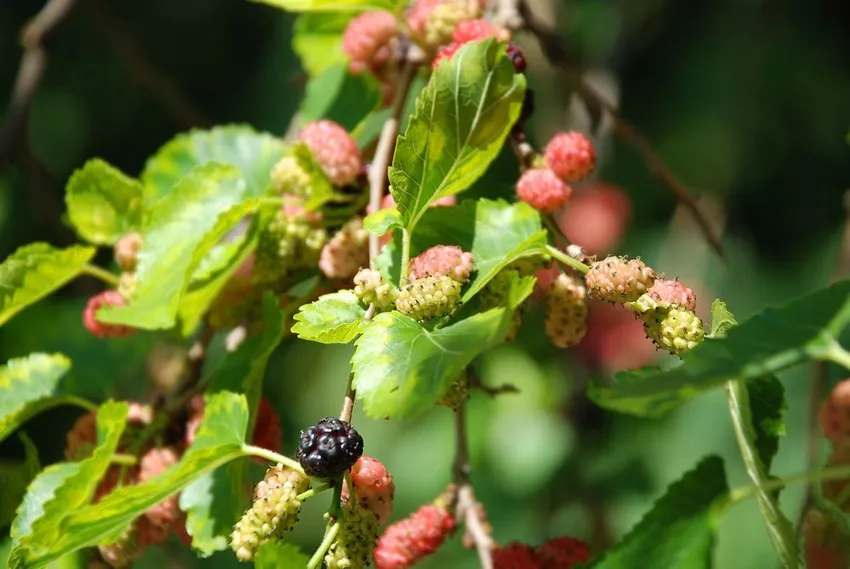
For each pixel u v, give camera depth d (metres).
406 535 0.68
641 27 1.28
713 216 1.30
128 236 0.71
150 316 0.67
